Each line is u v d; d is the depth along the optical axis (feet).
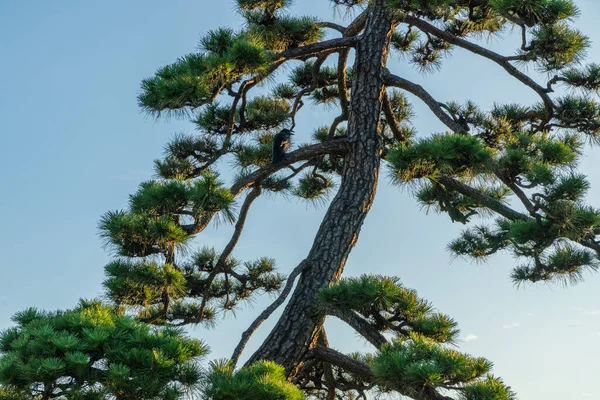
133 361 23.15
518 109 38.52
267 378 23.81
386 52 38.04
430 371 24.27
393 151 29.32
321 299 29.94
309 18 38.24
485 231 39.81
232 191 33.96
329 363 36.83
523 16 31.22
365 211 35.01
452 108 38.24
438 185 36.45
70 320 25.49
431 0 31.89
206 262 38.68
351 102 37.04
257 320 31.86
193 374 23.65
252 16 37.24
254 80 34.09
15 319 28.30
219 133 39.09
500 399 24.32
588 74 34.47
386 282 29.73
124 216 29.84
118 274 32.19
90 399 22.62
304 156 35.24
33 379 22.35
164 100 29.89
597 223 29.14
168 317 38.34
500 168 30.27
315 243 34.45
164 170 37.40
